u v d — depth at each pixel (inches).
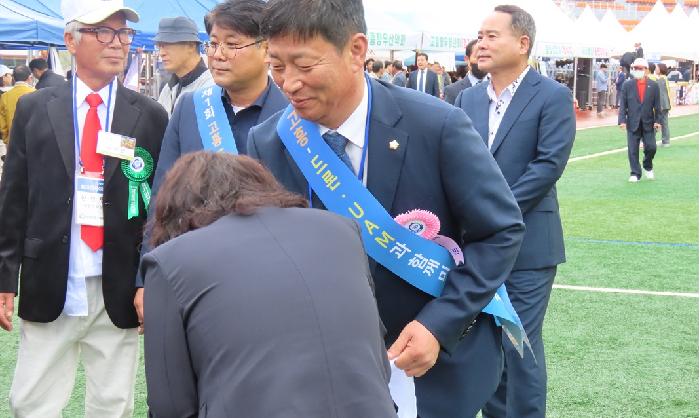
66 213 128.3
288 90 85.6
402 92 95.0
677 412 173.2
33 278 129.2
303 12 82.6
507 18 157.2
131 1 498.0
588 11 1206.3
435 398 97.7
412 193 93.3
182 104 126.0
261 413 63.7
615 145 778.2
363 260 75.3
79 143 129.3
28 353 132.6
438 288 93.5
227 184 75.1
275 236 71.6
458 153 91.7
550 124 155.1
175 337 68.6
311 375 65.3
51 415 134.8
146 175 133.0
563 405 176.9
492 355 100.6
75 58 130.1
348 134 92.7
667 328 229.8
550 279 159.3
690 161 642.8
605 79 1336.1
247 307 66.7
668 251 326.6
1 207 129.6
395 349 89.4
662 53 1524.4
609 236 356.2
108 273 130.3
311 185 93.5
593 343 217.5
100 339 135.6
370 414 66.3
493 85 162.1
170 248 71.0
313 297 68.3
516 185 152.9
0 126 443.5
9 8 453.4
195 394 68.9
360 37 86.0
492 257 91.7
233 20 119.0
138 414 172.9
